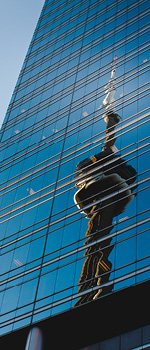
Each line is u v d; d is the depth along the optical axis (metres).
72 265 52.41
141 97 63.38
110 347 44.81
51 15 108.62
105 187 56.34
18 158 76.94
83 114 72.25
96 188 57.50
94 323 47.28
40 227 61.09
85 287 48.94
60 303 50.16
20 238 62.53
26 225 63.47
